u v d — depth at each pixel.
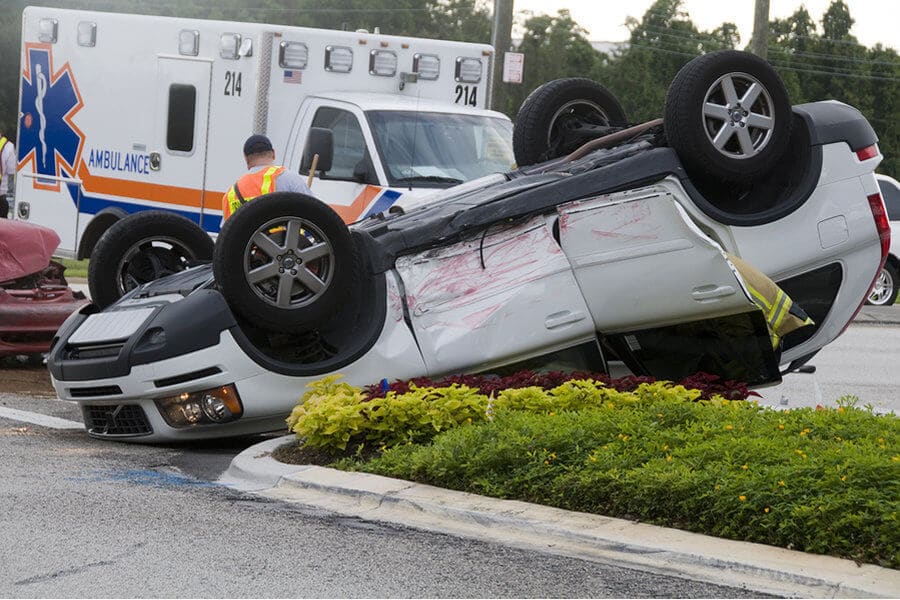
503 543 8.87
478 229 12.36
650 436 10.05
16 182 22.06
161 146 19.73
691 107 12.53
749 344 12.66
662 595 7.79
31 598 7.43
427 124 17.78
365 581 7.93
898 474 8.61
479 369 12.37
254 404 11.77
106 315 12.59
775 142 12.87
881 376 19.47
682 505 8.88
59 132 21.31
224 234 11.59
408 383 11.76
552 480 9.57
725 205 13.29
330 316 11.95
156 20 19.81
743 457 9.35
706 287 12.28
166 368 11.64
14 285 16.67
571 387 11.61
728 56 12.62
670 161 12.70
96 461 11.31
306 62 18.75
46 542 8.55
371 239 12.34
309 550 8.56
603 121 14.60
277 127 18.61
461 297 12.27
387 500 9.73
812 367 14.09
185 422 11.91
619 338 12.81
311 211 11.83
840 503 8.30
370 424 11.05
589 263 12.38
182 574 7.95
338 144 17.77
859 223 13.48
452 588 7.84
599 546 8.69
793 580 7.95
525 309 12.28
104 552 8.37
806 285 13.50
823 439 10.15
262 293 11.89
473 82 20.02
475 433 10.35
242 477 10.80
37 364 17.42
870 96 77.50
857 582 7.80
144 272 13.95
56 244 17.02
